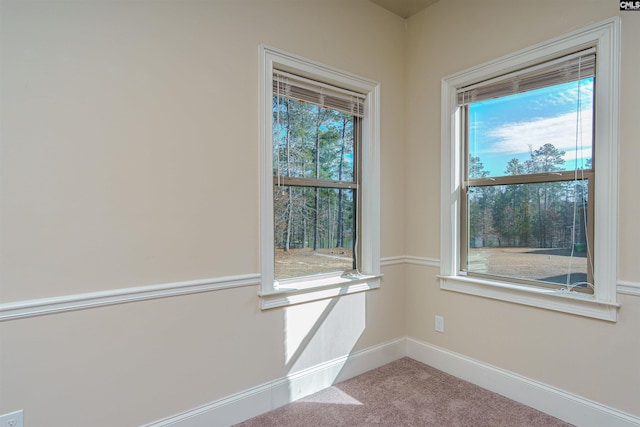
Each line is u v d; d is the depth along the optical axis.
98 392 1.49
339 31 2.33
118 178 1.53
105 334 1.50
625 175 1.70
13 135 1.31
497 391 2.18
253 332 1.94
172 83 1.67
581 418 1.81
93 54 1.47
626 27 1.68
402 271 2.76
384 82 2.62
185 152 1.71
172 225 1.67
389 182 2.66
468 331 2.35
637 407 1.64
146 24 1.60
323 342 2.26
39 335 1.36
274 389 2.01
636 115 1.66
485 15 2.25
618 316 1.70
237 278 1.87
